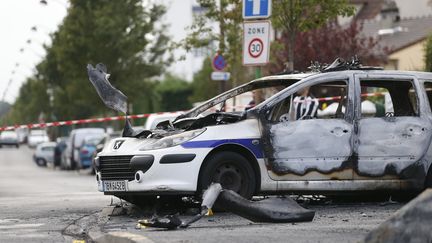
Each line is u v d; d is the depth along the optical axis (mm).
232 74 69000
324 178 25109
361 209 25625
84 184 51656
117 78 102375
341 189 25297
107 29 100250
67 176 72188
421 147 26016
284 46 63812
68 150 88000
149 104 142500
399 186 25859
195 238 18297
